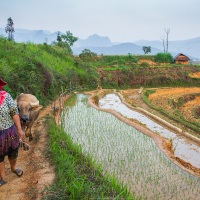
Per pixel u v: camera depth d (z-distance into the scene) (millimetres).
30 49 23359
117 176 7117
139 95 28391
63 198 4609
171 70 40062
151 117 16094
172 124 15031
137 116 16484
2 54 15219
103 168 7574
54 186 5000
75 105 17906
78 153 7160
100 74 34656
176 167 7996
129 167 7766
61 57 31766
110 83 33938
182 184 6934
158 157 8742
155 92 32281
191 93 32250
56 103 16438
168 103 24688
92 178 5762
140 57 51375
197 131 14109
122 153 8891
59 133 8648
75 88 25266
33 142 7926
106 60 46938
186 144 10992
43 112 12953
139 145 9867
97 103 21672
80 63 33156
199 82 39125
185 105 27734
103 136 10766
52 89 17344
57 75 21078
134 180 6977
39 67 15953
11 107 4277
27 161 6516
